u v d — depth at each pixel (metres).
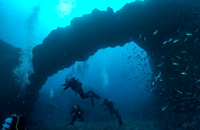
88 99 19.23
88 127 10.20
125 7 10.45
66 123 12.59
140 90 41.12
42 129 9.39
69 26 11.11
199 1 8.40
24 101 11.05
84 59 12.73
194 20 7.97
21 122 3.07
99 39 11.26
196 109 6.00
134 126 10.00
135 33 10.82
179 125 6.52
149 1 9.56
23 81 11.41
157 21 9.38
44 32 47.53
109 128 9.70
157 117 9.66
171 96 7.48
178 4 8.68
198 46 6.94
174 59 7.46
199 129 5.57
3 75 10.44
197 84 6.49
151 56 11.77
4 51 11.91
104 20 10.52
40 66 11.62
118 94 42.25
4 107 9.59
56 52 11.42
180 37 7.88
